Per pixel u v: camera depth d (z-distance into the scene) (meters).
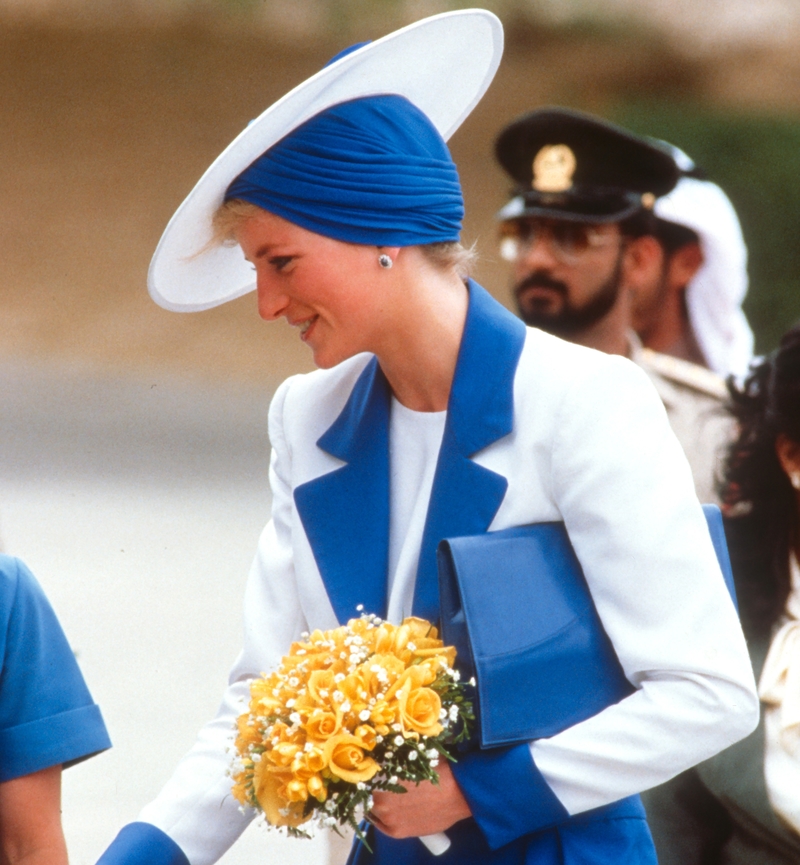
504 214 15.29
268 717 8.30
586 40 76.62
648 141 15.14
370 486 9.15
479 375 8.77
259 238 8.58
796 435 12.55
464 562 8.36
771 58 72.00
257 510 36.06
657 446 8.55
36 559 30.23
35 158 79.44
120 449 44.31
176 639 24.88
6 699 8.84
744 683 8.27
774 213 47.84
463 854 8.72
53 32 85.75
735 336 16.14
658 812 12.49
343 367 9.46
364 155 8.39
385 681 8.12
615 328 15.11
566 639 8.38
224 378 61.12
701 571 8.37
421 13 79.25
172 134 81.38
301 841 17.25
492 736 8.21
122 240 73.81
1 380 57.91
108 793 18.70
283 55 84.94
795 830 12.06
